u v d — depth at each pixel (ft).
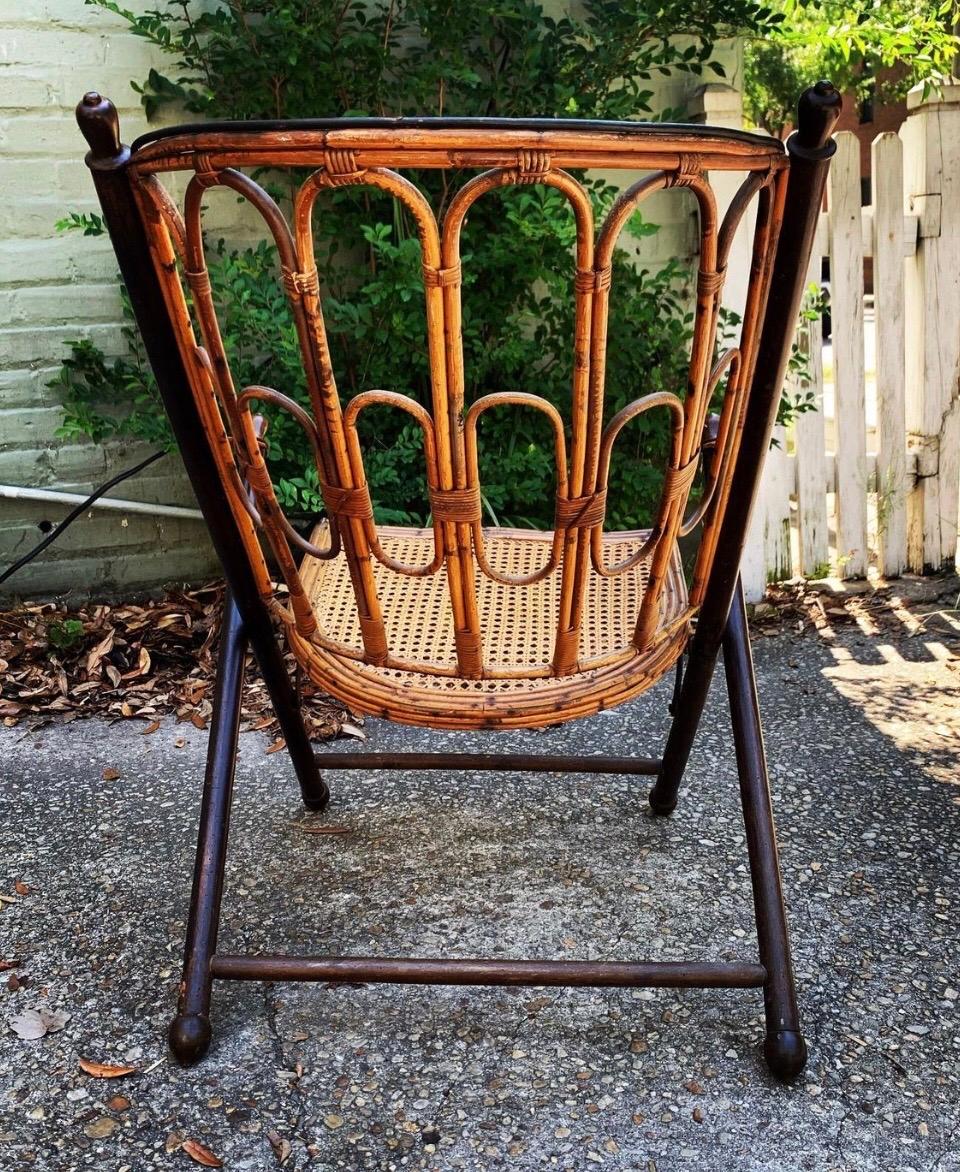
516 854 6.02
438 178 8.71
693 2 8.63
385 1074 4.46
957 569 10.23
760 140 3.29
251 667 8.40
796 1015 4.39
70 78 8.57
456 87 8.83
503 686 4.34
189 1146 4.11
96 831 6.38
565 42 9.23
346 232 8.91
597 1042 4.62
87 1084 4.42
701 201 3.28
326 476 3.61
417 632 4.85
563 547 3.74
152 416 8.93
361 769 6.28
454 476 3.51
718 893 5.63
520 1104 4.29
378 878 5.82
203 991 4.53
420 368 8.84
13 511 9.29
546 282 8.83
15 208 8.71
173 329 3.65
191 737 7.55
